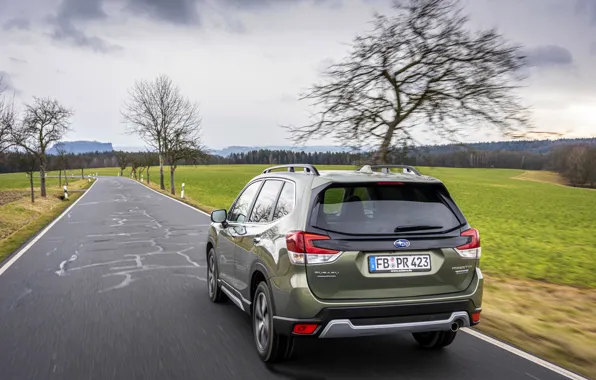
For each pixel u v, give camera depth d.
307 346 4.88
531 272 11.17
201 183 67.88
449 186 69.62
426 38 9.38
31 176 28.84
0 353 4.66
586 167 90.06
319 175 4.34
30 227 16.64
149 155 68.31
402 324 3.97
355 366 4.33
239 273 5.34
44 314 6.05
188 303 6.64
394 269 4.02
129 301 6.73
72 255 10.78
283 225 4.29
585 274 11.27
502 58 9.11
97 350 4.73
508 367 4.30
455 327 4.21
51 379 4.03
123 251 11.34
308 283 3.92
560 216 33.03
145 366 4.32
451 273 4.17
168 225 17.03
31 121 32.06
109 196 37.41
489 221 28.06
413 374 4.14
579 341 5.29
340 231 4.00
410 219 4.17
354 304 3.88
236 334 5.25
